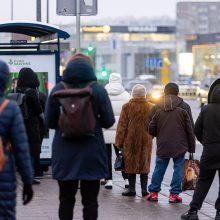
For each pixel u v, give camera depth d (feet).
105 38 549.54
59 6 60.34
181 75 447.83
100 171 32.68
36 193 52.16
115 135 55.11
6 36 114.42
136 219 43.21
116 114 56.24
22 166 26.68
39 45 65.67
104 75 194.08
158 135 49.65
